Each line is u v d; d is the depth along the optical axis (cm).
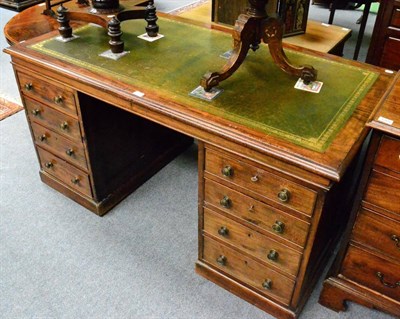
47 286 159
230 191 129
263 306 149
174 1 451
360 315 149
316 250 136
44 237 180
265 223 128
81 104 156
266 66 147
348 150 108
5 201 198
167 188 208
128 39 168
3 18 409
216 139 119
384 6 215
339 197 145
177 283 160
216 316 149
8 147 234
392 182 112
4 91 286
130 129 187
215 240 147
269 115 121
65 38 168
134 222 188
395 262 126
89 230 183
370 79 141
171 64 149
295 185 113
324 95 131
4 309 151
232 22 229
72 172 186
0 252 172
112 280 161
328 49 205
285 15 209
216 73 130
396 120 104
